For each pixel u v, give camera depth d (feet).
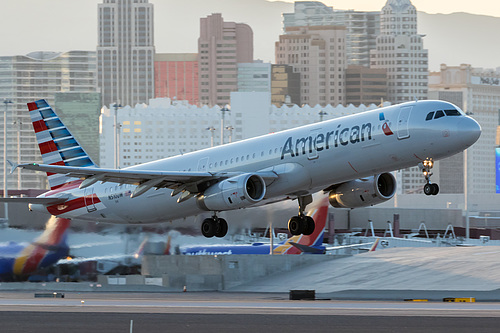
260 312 460.14
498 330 383.45
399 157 538.06
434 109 530.27
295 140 574.56
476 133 520.42
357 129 547.90
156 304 524.11
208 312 459.73
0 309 478.18
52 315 438.40
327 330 384.68
